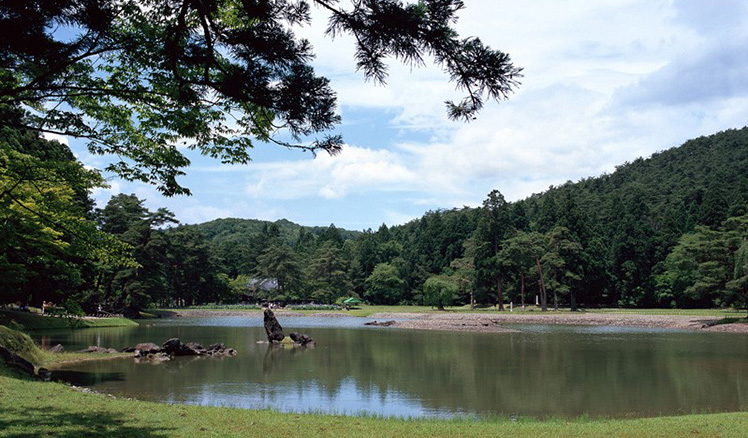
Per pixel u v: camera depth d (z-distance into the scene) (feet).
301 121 22.04
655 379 63.41
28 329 123.95
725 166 371.97
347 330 144.87
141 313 209.87
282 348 98.99
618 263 260.21
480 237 255.29
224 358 84.02
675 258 217.97
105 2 21.09
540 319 178.81
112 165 31.96
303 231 489.26
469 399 52.08
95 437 26.58
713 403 50.01
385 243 373.20
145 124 31.96
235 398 51.37
